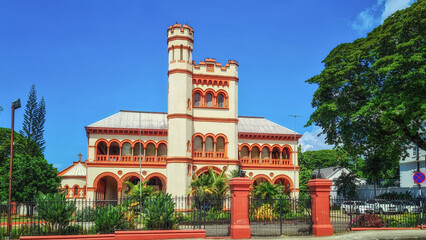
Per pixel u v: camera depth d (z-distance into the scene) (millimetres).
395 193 45938
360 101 30266
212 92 48312
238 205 19797
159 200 21625
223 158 47312
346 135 31109
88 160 47281
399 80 26594
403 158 34062
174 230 19672
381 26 30422
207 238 19438
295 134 53094
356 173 63375
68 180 49594
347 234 20484
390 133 30922
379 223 22953
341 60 32094
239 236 19422
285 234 20969
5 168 45250
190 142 46125
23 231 20953
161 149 50875
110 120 49875
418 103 25219
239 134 51750
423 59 25266
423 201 23266
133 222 23516
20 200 42031
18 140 60438
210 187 37562
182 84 46031
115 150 51344
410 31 27000
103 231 20906
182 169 44406
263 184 38938
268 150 54312
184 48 46812
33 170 43562
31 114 57188
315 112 32625
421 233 20875
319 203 20453
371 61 29703
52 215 20109
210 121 47719
